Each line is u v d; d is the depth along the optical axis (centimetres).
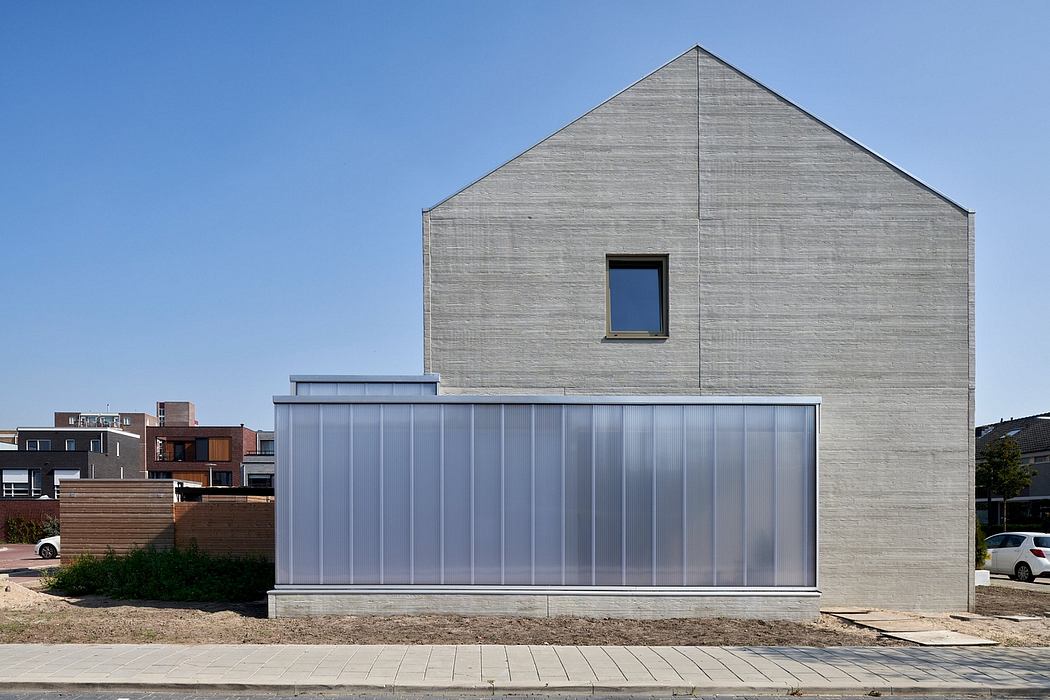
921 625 1110
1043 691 806
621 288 1367
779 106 1363
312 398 1168
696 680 812
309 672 830
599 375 1334
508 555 1159
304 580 1153
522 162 1358
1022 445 4559
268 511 1614
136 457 5900
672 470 1174
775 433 1180
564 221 1350
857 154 1361
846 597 1310
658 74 1369
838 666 877
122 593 1354
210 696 780
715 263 1348
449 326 1339
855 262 1350
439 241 1347
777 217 1355
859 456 1327
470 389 1330
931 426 1333
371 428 1170
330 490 1163
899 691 804
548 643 981
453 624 1087
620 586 1159
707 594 1150
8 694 782
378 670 839
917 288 1347
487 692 788
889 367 1339
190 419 9419
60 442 5297
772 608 1152
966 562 1316
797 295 1346
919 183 1356
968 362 1341
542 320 1340
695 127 1361
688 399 1180
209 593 1324
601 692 791
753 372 1336
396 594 1147
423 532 1159
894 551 1317
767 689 799
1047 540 2317
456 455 1169
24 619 1133
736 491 1175
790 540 1171
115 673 822
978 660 915
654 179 1355
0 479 4656
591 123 1362
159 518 1614
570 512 1166
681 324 1341
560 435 1175
